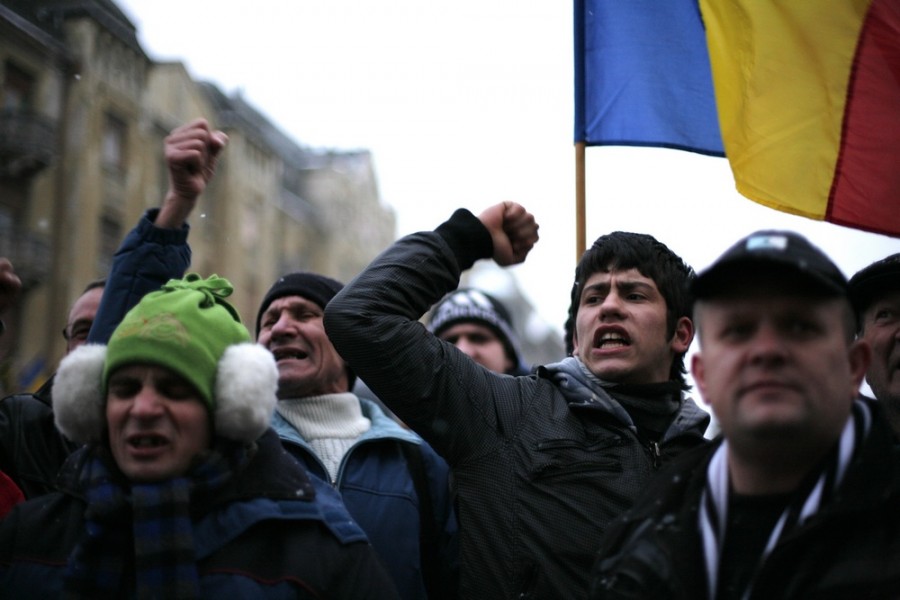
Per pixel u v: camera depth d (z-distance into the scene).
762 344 1.55
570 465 2.42
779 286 1.56
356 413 3.18
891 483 1.53
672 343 2.75
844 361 1.58
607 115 3.70
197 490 2.05
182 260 2.71
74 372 2.17
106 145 19.81
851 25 3.47
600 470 2.42
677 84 3.71
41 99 18.12
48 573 2.08
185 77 23.12
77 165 18.77
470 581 2.38
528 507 2.39
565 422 2.51
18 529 2.16
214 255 25.72
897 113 3.44
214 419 2.13
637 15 3.75
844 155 3.44
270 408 2.18
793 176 3.46
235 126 26.78
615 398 2.57
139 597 1.94
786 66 3.50
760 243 1.58
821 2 3.49
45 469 2.71
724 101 3.53
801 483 1.58
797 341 1.56
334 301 2.48
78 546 2.03
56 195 18.50
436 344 2.52
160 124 21.77
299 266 31.14
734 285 1.59
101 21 19.33
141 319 2.14
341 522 2.15
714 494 1.66
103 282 3.26
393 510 2.82
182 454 2.08
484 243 2.64
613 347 2.62
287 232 30.44
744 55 3.53
